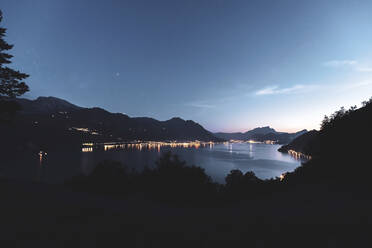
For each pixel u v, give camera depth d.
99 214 11.41
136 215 11.59
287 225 9.42
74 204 13.30
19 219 10.02
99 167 31.83
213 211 13.43
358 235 7.62
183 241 7.94
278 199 18.83
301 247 6.97
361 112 28.30
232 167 169.88
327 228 8.59
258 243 7.55
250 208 14.60
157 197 24.17
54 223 9.65
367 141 24.70
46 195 15.48
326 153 31.84
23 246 7.16
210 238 8.24
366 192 16.53
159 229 9.32
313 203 14.79
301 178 31.80
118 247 7.34
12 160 175.25
